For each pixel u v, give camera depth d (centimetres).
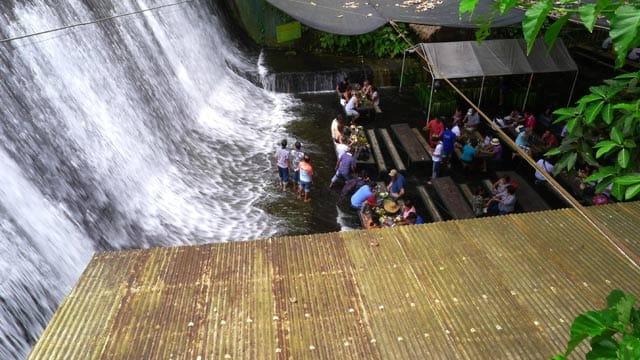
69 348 304
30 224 667
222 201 1045
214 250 396
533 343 312
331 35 1850
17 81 778
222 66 1622
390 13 1238
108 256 387
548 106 1583
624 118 249
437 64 1380
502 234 416
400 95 1709
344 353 305
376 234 418
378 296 349
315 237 413
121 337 312
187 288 354
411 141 1322
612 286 356
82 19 1006
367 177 1081
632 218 434
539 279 365
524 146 1236
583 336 161
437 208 1066
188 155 1153
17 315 573
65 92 872
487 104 1622
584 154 293
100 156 884
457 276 368
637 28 145
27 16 857
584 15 162
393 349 308
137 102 1071
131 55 1123
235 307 337
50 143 788
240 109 1482
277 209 1038
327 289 354
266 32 1917
